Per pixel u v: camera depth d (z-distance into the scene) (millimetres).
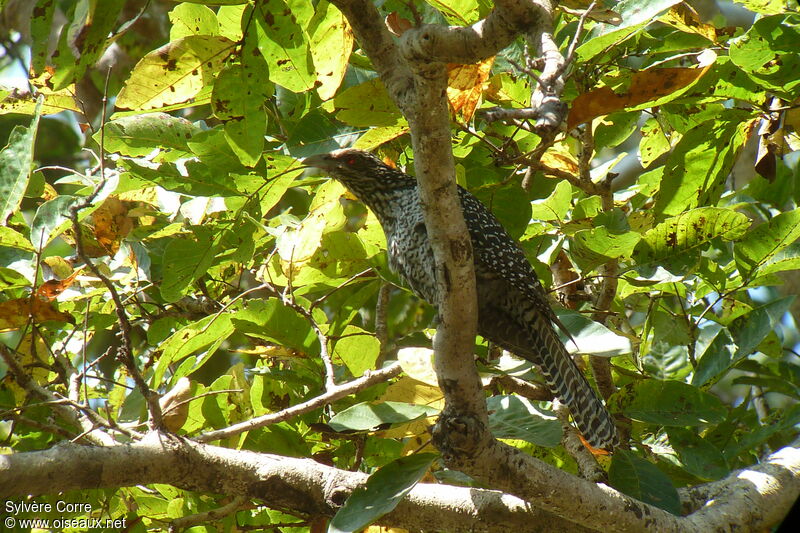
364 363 8867
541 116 6098
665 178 9508
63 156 17203
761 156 9188
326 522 7742
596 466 8398
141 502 8906
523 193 9570
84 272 9266
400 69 5961
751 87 9055
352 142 8914
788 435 10477
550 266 10211
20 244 8008
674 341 9688
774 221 8992
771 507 7574
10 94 8633
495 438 6906
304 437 8977
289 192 14359
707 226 8805
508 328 9367
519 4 5082
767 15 8570
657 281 9398
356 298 9859
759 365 11266
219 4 6504
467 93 7762
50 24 5766
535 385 9367
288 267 8570
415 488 7441
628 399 8633
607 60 9625
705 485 7930
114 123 8305
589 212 10070
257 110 6891
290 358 9039
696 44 9406
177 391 8117
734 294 10070
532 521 7258
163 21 15141
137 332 11453
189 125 8461
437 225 6070
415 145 5883
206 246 8516
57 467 6227
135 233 9445
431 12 9352
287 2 6629
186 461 6844
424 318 13891
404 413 7402
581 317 8539
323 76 7035
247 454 7148
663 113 10359
